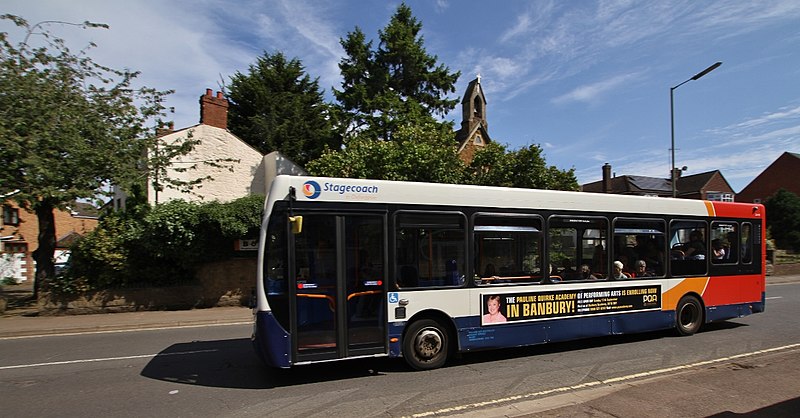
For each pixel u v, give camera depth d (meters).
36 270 14.42
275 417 5.12
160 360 7.89
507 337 7.59
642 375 6.64
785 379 5.96
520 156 20.81
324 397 5.80
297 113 32.47
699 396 5.29
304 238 6.54
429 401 5.59
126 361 7.84
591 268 8.51
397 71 31.20
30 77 13.37
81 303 13.27
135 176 14.35
